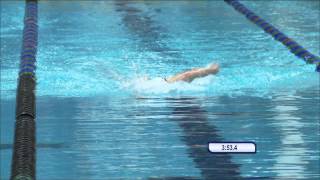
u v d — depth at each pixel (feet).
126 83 59.16
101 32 79.46
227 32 80.18
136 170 40.04
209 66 60.75
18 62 64.85
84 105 53.26
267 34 79.36
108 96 55.77
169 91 57.62
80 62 65.21
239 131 47.44
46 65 63.82
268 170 40.14
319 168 40.34
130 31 80.23
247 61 66.39
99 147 44.11
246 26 83.82
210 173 39.68
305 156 42.50
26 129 46.47
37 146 44.06
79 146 44.21
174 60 66.54
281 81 60.18
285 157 42.34
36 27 81.20
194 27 82.99
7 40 73.97
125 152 43.21
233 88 58.23
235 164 41.24
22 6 95.35
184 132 47.34
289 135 46.60
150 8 96.43
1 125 48.06
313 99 55.11
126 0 103.19
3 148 43.37
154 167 40.60
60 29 80.33
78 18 87.66
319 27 82.58
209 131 47.47
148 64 64.95
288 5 98.73
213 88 58.29
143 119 50.19
